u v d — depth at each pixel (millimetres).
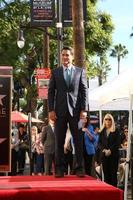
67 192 6945
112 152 13141
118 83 12234
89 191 6984
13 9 36469
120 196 7039
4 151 7324
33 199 6828
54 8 19703
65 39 35812
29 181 7848
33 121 25219
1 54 36812
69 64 8570
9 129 7328
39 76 20766
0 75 7312
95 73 39656
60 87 8469
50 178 8320
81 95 8523
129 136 11227
